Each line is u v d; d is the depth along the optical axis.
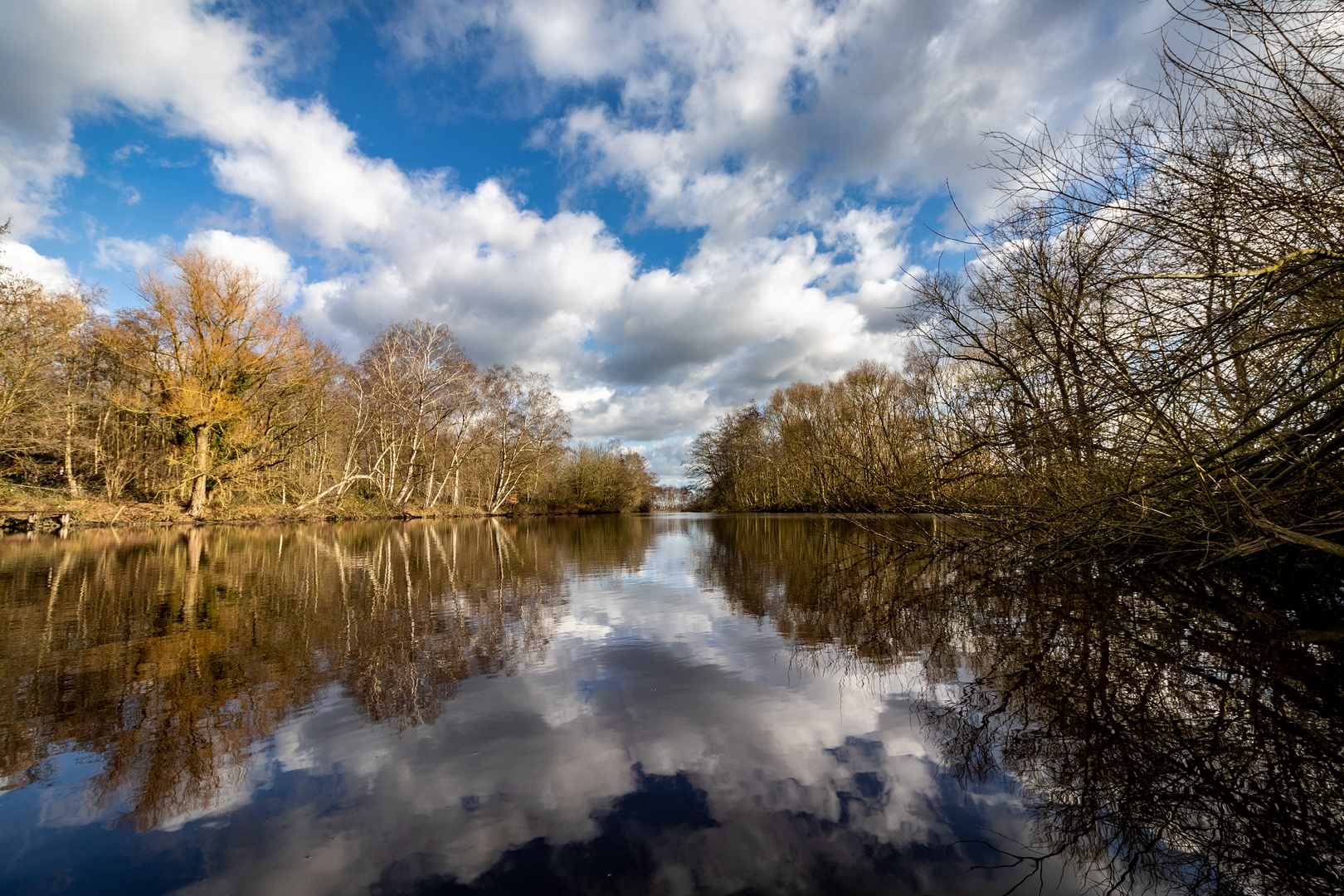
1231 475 5.62
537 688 4.20
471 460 42.00
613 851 2.26
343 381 32.88
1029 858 2.23
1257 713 3.56
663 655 5.05
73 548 14.61
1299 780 2.79
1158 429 6.23
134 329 23.31
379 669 4.65
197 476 24.72
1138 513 7.31
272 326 25.48
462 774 2.91
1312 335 5.27
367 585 9.05
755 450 49.50
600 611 7.01
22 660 4.87
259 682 4.32
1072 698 3.89
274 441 28.06
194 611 6.96
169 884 2.09
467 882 2.09
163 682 4.32
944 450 10.89
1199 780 2.82
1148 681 4.16
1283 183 5.21
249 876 2.13
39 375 22.28
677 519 40.97
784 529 24.39
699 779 2.85
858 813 2.54
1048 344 8.30
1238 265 5.46
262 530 22.53
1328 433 5.13
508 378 43.19
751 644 5.40
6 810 2.62
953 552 12.16
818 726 3.50
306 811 2.58
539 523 36.22
